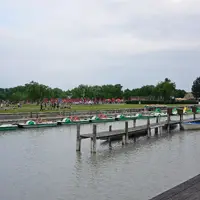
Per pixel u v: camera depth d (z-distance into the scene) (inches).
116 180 1062.4
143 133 2197.3
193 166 1253.1
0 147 1642.5
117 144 1766.7
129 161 1337.4
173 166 1251.2
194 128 2504.9
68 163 1301.7
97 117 3056.1
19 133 2165.4
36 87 4781.0
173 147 1680.6
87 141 1845.5
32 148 1624.0
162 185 1011.3
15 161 1330.0
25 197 904.3
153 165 1266.0
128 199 888.9
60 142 1814.7
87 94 7352.4
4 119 2733.8
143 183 1030.4
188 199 564.4
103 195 920.9
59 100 5329.7
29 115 3046.3
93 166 1251.2
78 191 955.3
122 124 2938.0
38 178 1086.4
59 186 1002.7
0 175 1118.4
